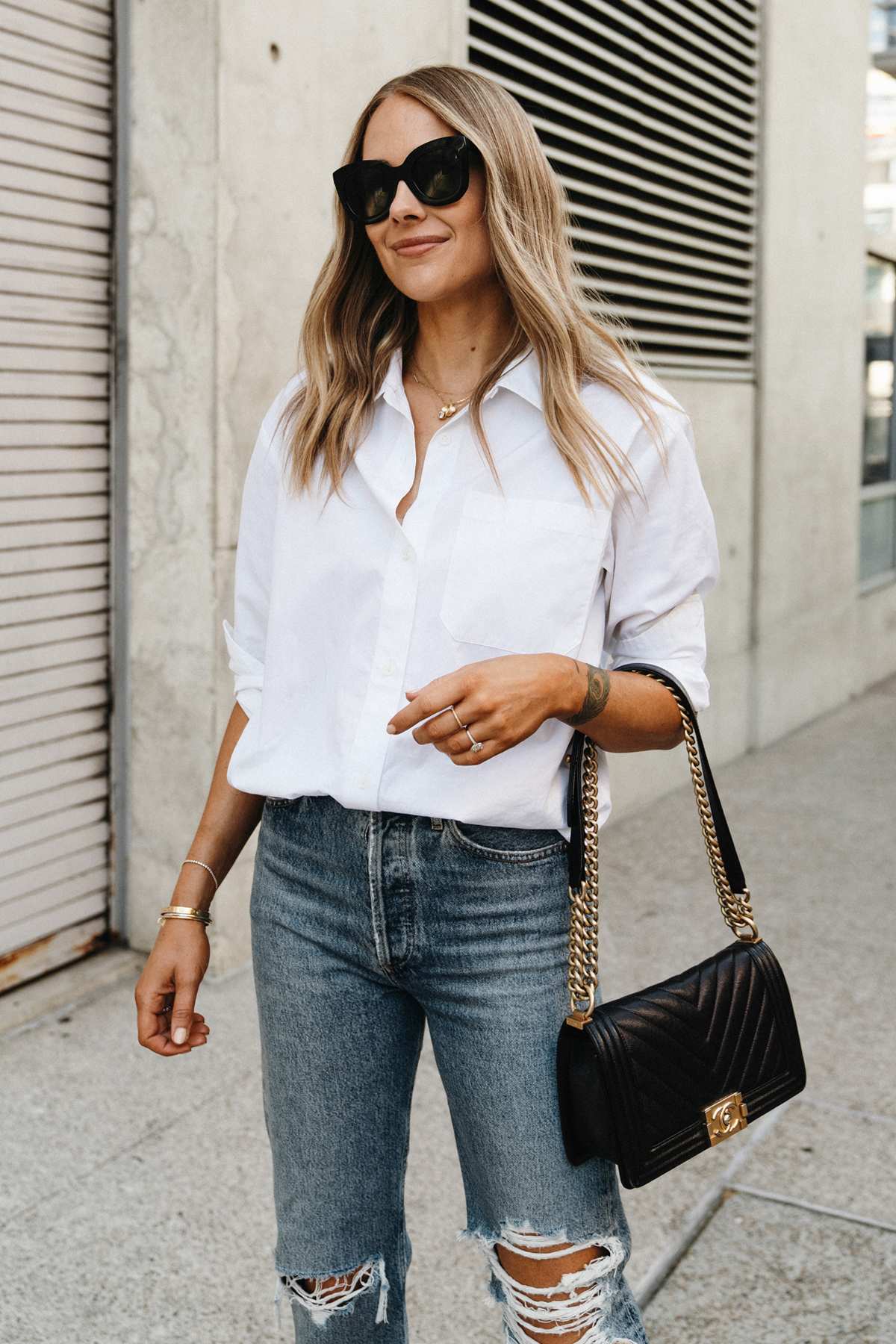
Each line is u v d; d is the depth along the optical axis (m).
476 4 3.86
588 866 1.26
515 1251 1.26
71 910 3.22
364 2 3.29
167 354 3.04
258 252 3.05
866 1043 3.03
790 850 4.52
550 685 1.14
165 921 1.43
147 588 3.16
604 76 4.40
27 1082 2.73
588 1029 1.20
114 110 3.05
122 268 3.09
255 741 1.38
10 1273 2.11
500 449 1.25
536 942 1.25
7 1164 2.43
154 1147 2.50
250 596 1.45
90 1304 2.04
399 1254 1.43
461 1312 2.05
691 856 4.44
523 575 1.22
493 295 1.31
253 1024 3.00
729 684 5.77
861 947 3.63
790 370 6.05
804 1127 2.65
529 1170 1.24
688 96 4.96
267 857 1.36
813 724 6.71
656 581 1.30
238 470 3.07
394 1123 1.37
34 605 3.01
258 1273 2.12
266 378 3.12
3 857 3.00
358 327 1.37
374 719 1.25
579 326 1.26
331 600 1.30
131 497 3.15
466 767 1.22
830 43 6.22
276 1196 1.40
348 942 1.29
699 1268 2.18
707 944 3.61
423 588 1.24
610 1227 1.28
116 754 3.28
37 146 2.88
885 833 4.75
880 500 7.99
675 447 1.27
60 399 3.02
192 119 2.92
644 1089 1.21
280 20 3.03
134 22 2.98
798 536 6.34
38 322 2.94
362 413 1.32
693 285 5.10
